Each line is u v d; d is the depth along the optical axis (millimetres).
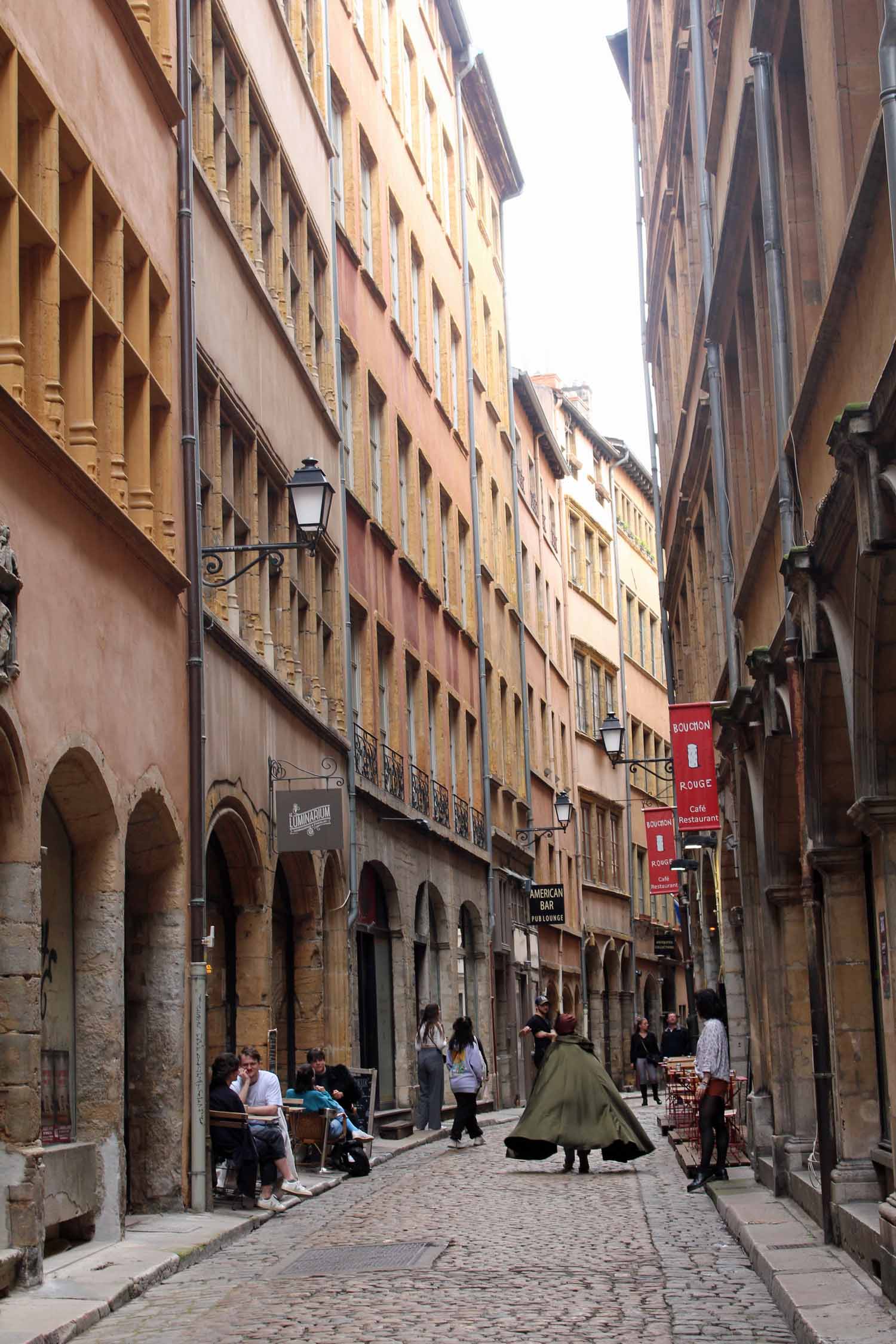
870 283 9633
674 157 26000
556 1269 11984
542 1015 28859
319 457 25828
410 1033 29766
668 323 30750
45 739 12180
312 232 26625
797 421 12484
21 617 11812
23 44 12609
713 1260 12227
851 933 12586
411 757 33438
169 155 17469
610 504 67250
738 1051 24766
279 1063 23125
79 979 13867
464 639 39344
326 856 24781
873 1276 10320
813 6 11141
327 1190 18781
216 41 21172
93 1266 12203
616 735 35469
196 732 16812
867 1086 12273
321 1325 10023
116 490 14945
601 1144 19766
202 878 16547
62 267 13617
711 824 22859
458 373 42062
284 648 22781
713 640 24750
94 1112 13703
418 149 38625
